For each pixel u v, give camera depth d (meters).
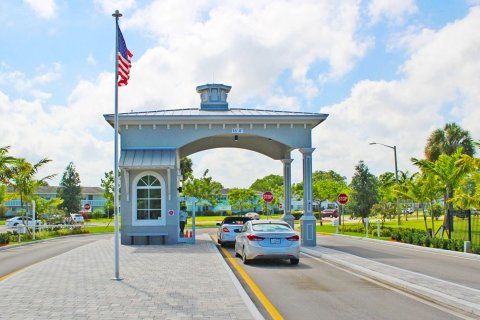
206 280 12.20
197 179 73.75
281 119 24.23
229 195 82.50
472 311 9.04
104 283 11.79
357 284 12.48
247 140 29.41
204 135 24.28
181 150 29.88
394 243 25.91
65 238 36.06
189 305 9.20
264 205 83.38
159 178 23.78
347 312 9.15
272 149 30.98
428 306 9.70
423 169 27.06
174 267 14.79
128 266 15.09
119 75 14.91
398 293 11.17
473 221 40.12
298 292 11.31
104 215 86.06
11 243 29.58
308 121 24.47
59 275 13.17
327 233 36.97
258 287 12.02
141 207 23.72
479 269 15.33
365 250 22.30
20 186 34.09
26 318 8.21
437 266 16.12
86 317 8.27
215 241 28.19
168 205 23.73
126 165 22.94
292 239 16.53
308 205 24.22
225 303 9.38
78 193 82.88
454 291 10.74
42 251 23.80
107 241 26.61
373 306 9.70
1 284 11.70
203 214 90.12
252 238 16.52
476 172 25.55
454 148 40.75
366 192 46.50
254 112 25.83
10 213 82.94
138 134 24.11
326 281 13.00
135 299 9.78
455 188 28.12
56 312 8.65
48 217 46.00
